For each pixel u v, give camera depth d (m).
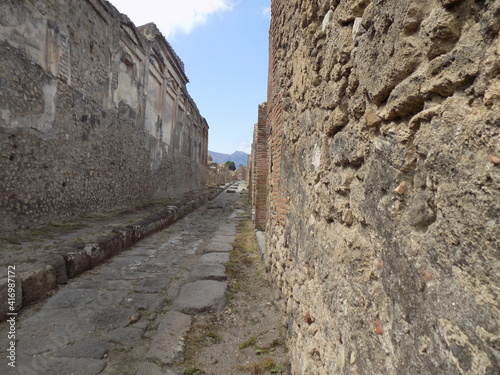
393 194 1.07
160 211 9.35
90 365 2.46
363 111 1.36
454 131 0.79
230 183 42.88
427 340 0.86
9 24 5.18
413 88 0.96
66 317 3.21
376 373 1.13
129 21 9.93
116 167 9.45
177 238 7.54
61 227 6.08
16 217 5.41
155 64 12.99
